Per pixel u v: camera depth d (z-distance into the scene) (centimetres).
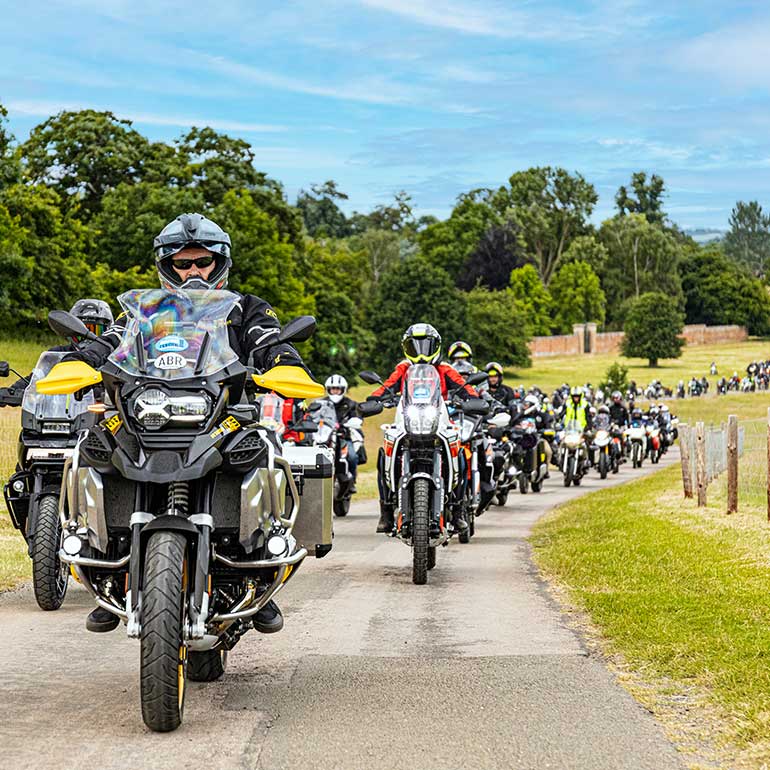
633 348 15175
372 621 967
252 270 7656
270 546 629
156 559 589
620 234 18762
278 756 573
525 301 16125
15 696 690
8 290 6888
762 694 675
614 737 610
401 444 1251
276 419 1177
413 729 625
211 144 8862
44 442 997
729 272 19312
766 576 1125
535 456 2761
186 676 729
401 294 12150
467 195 19138
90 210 8694
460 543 1623
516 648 848
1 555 1362
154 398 608
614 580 1162
